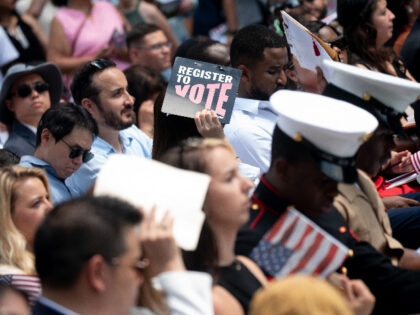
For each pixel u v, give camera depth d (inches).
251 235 203.9
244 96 319.9
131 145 331.9
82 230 156.6
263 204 208.7
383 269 219.0
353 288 197.8
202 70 258.4
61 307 156.9
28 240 241.1
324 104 209.8
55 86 380.5
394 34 429.4
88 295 156.6
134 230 162.7
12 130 368.2
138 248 162.9
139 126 364.2
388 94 226.4
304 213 209.2
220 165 187.8
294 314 133.6
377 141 230.2
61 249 156.0
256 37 312.0
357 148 204.7
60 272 156.0
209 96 255.1
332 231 217.6
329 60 237.6
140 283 169.5
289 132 202.1
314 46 267.7
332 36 352.2
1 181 237.0
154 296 175.8
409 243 286.7
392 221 288.4
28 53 486.0
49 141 290.0
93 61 314.7
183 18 615.5
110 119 311.7
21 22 490.6
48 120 289.1
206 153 189.2
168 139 259.0
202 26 635.5
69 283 156.3
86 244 155.9
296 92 217.2
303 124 198.1
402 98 227.3
